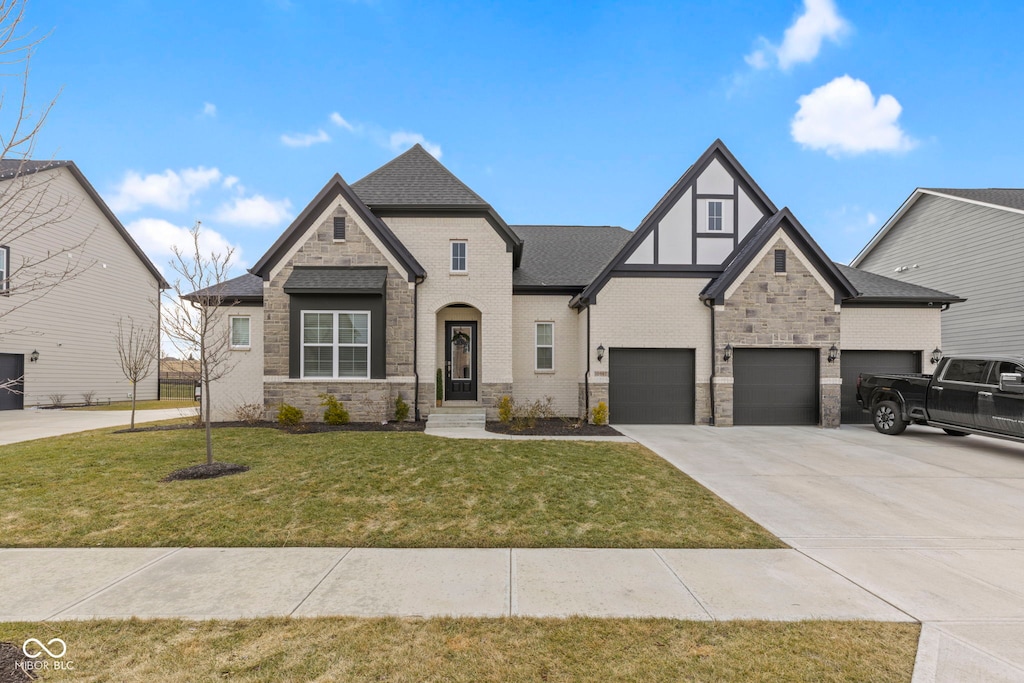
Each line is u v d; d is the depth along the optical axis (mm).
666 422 14211
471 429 12414
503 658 3295
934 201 20812
